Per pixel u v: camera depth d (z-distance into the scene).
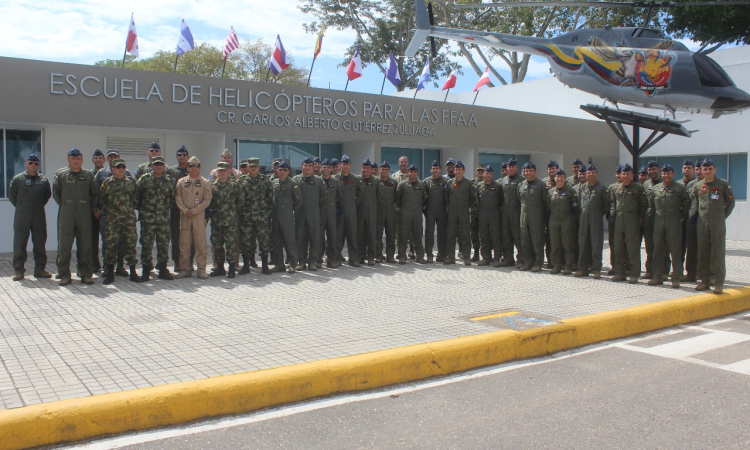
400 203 11.41
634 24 26.84
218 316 6.85
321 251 10.75
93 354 5.32
